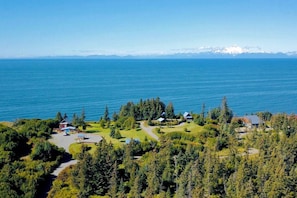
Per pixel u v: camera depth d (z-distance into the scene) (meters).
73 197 76.31
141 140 121.69
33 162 96.19
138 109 157.25
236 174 78.12
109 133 133.12
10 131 106.62
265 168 79.00
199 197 69.38
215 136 124.88
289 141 94.56
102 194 82.12
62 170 95.50
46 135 124.75
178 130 134.12
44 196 82.50
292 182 73.50
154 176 78.94
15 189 78.50
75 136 128.00
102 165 84.06
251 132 124.81
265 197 70.50
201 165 82.50
